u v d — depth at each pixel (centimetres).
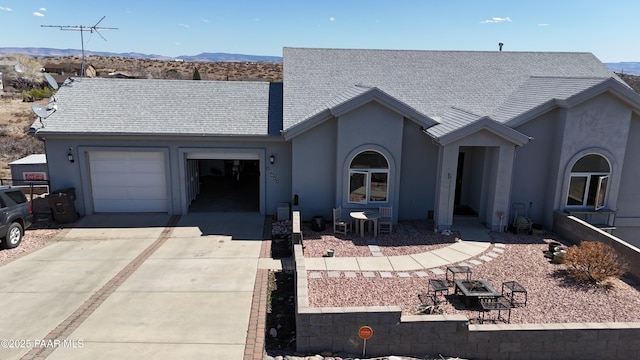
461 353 918
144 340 913
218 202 2050
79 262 1345
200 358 857
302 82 1930
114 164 1808
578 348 920
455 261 1355
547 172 1703
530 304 1086
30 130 1680
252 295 1132
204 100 1927
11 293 1126
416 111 1627
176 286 1179
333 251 1389
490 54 2212
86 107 1819
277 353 908
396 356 914
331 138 1683
